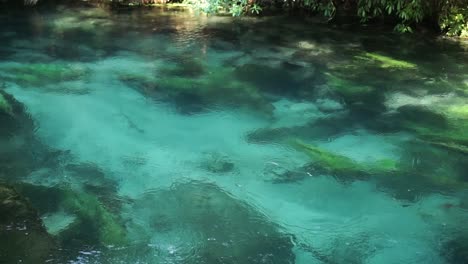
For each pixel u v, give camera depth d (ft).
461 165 18.02
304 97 24.27
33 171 16.97
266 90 25.03
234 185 16.60
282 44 32.17
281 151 18.97
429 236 14.10
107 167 17.56
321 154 18.40
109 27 34.88
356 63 28.86
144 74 26.48
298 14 38.78
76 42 31.48
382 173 17.40
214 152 18.93
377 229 14.38
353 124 21.48
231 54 30.09
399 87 25.50
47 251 12.17
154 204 15.29
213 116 21.97
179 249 13.09
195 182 16.74
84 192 15.70
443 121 21.63
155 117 21.83
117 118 21.59
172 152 18.86
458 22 32.81
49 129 20.22
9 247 11.94
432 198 15.97
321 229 14.34
